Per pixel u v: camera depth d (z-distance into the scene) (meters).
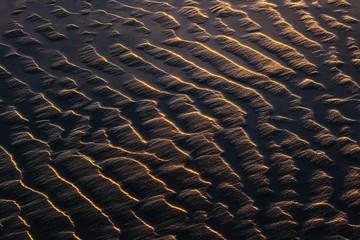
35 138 5.39
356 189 4.52
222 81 5.94
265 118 5.39
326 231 4.21
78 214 4.51
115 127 5.45
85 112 5.69
